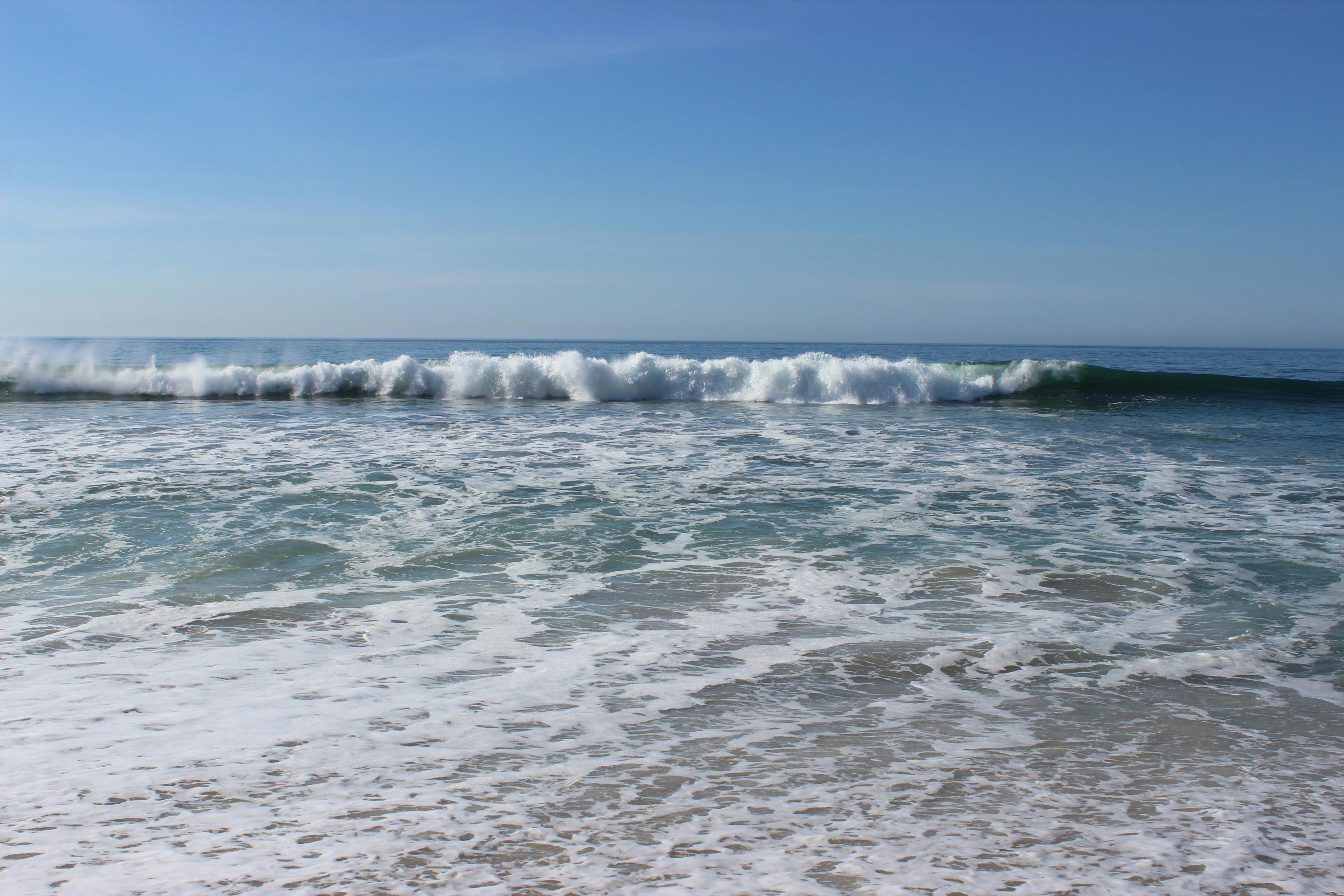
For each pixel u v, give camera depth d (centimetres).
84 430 1216
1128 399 1855
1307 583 541
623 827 261
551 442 1142
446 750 312
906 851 247
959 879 233
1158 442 1184
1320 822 265
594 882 231
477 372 1898
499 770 298
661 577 548
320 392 1884
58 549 598
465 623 461
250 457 995
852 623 464
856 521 705
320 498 774
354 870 237
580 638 439
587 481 864
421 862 241
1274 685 381
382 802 275
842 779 293
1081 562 587
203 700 355
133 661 400
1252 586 535
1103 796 282
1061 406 1731
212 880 231
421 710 348
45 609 476
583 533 659
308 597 504
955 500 788
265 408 1588
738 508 750
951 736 329
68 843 249
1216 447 1134
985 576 554
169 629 447
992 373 2031
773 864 240
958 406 1748
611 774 296
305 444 1096
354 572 553
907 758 310
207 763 300
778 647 427
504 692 369
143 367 2250
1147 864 241
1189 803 277
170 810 268
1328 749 319
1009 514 736
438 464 957
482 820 264
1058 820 266
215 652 414
